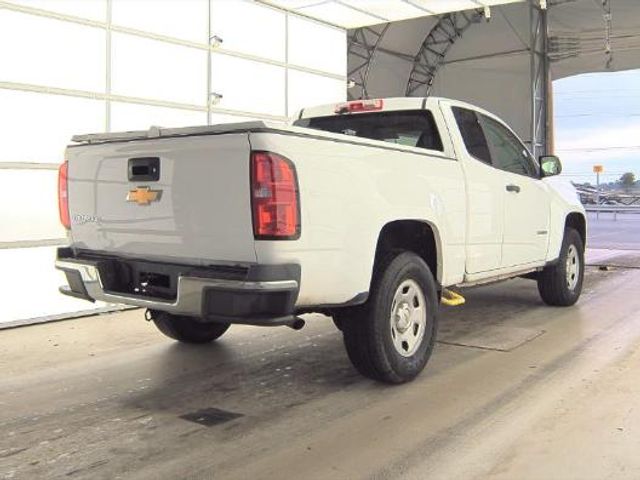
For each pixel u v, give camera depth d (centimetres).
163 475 346
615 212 2900
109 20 767
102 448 382
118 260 461
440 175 523
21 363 557
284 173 384
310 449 378
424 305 505
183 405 454
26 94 693
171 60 842
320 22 1090
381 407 445
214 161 399
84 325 700
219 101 907
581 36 2088
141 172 437
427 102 577
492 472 345
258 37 971
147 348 605
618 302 821
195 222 411
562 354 571
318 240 406
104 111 766
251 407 449
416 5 1037
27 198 698
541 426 406
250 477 343
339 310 470
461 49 2209
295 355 582
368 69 1991
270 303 388
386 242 502
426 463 357
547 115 2159
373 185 449
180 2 849
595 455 363
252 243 387
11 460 366
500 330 668
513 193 639
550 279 765
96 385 498
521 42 2098
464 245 554
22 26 686
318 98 1093
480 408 440
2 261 680
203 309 400
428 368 534
